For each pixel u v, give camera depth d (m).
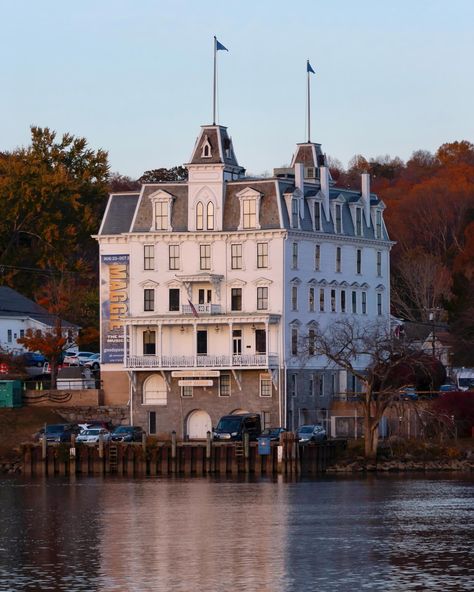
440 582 194.38
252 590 191.00
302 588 191.62
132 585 194.75
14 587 194.25
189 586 193.88
